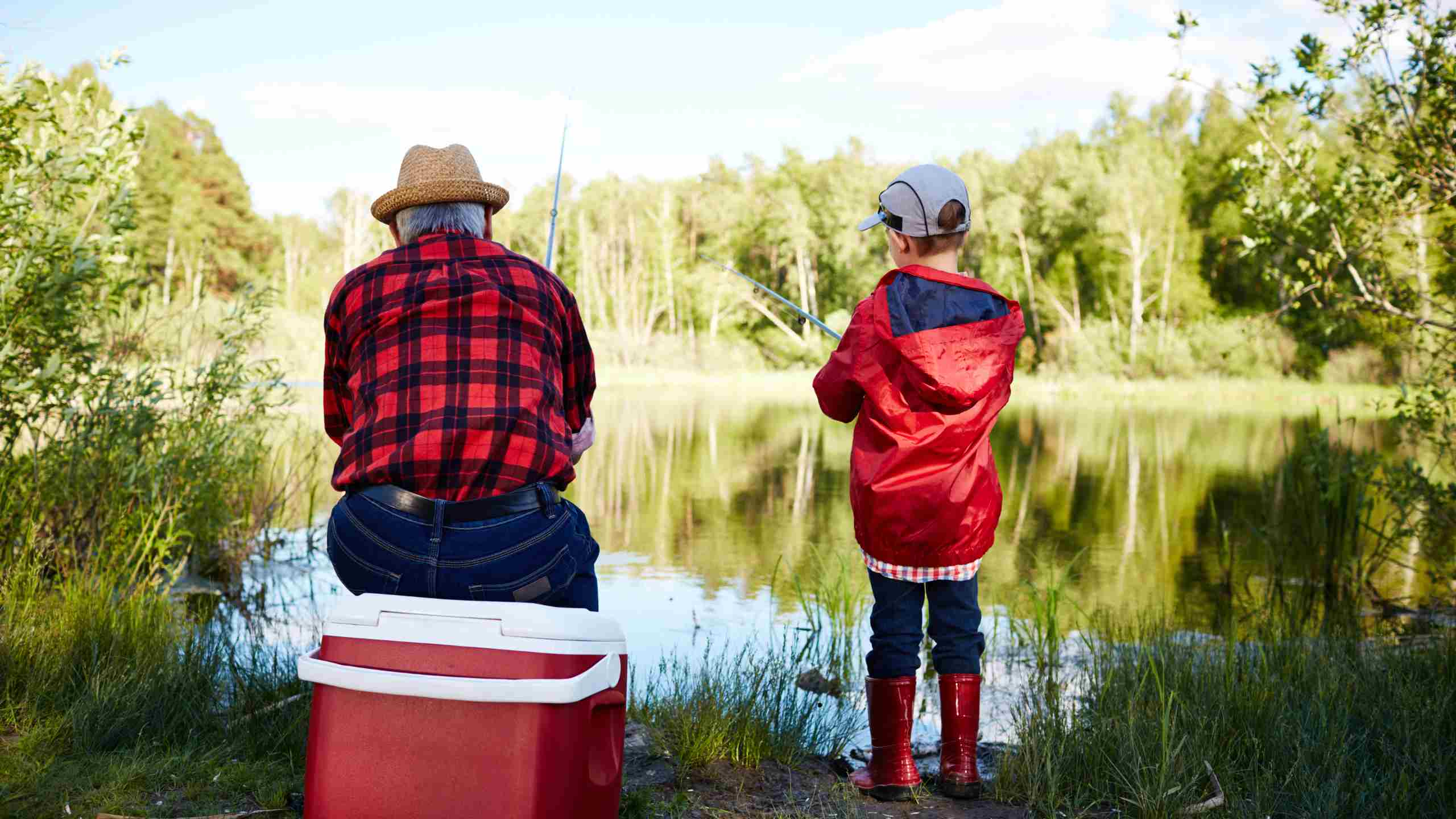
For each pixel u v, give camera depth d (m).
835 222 49.97
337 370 2.04
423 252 1.98
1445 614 5.19
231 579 5.41
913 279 2.50
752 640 4.50
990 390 2.46
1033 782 2.59
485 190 2.03
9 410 4.24
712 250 56.69
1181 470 11.45
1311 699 3.05
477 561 1.80
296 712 2.81
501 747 1.59
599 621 1.72
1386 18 5.12
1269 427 18.12
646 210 59.78
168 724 2.70
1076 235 42.88
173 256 33.84
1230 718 2.94
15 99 4.13
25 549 3.76
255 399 6.09
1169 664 3.50
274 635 4.29
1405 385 5.55
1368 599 5.52
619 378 39.22
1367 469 5.67
